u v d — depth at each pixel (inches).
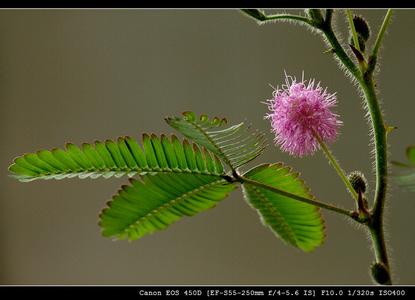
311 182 35.6
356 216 17.0
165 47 38.5
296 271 37.2
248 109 36.9
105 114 39.2
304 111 17.8
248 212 38.1
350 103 34.9
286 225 17.9
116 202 16.7
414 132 34.0
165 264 39.3
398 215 34.6
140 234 16.9
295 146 17.9
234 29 37.5
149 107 38.6
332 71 35.2
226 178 17.1
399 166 15.2
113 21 39.2
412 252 34.2
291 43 36.2
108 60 39.2
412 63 34.3
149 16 38.8
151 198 16.8
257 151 17.2
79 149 16.9
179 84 38.2
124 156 16.9
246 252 38.1
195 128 17.0
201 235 38.9
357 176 17.4
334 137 17.9
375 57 17.1
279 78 36.3
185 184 16.9
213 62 37.8
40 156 16.8
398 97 34.4
